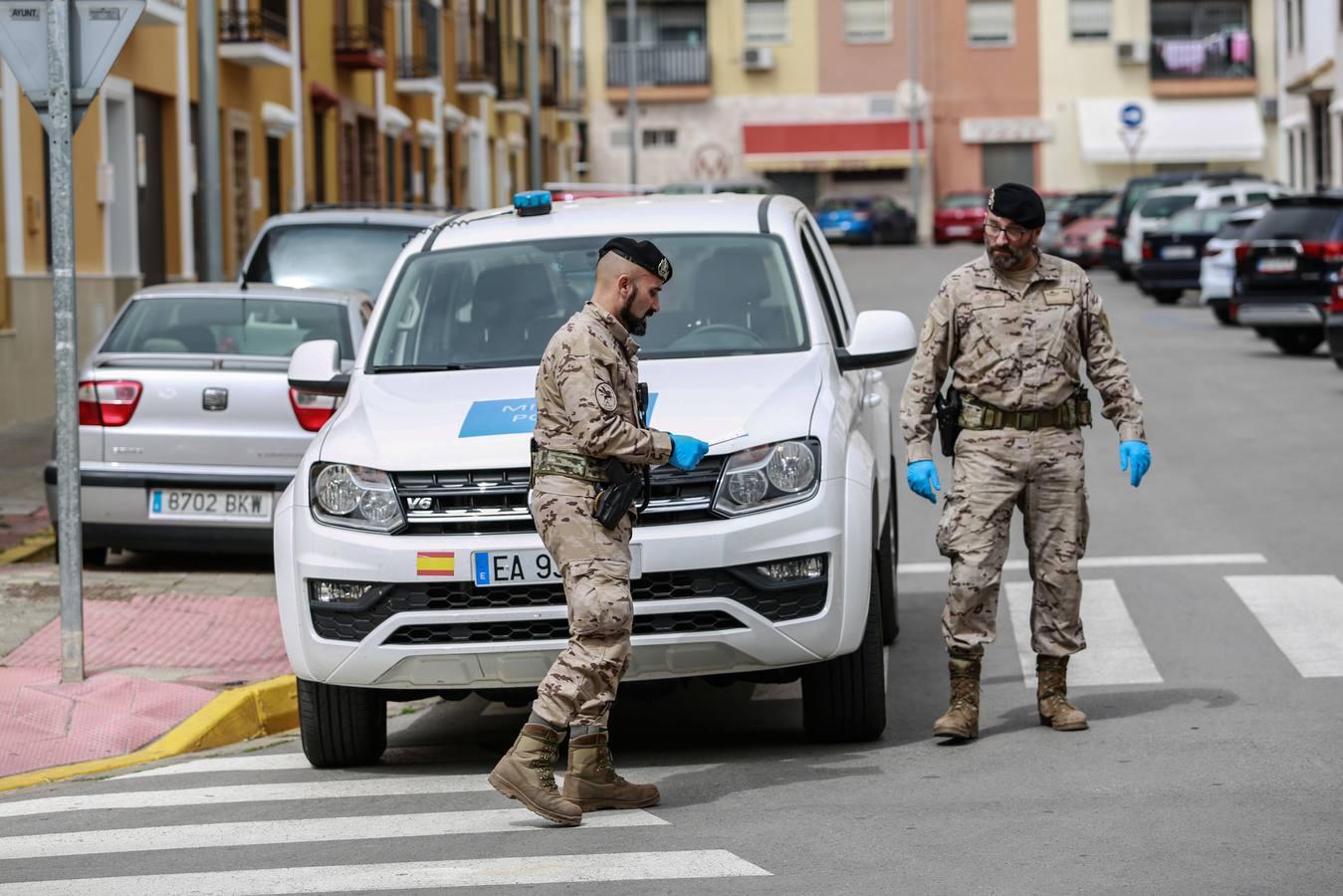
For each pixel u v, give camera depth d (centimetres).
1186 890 1522
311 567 2033
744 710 2462
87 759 2292
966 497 2169
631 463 1798
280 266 4600
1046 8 18775
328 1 9400
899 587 3325
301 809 1958
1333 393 5869
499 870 1653
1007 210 2117
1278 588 3095
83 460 3281
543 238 2488
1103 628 2847
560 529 1800
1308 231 6919
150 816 1953
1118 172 18875
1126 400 2170
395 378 2292
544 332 2362
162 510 3269
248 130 7894
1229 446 4831
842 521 2045
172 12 6556
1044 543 2197
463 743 2389
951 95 18950
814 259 2534
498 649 1977
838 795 1909
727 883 1585
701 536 1969
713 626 1986
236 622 2933
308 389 2394
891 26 18938
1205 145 18638
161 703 2453
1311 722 2186
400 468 2019
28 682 2525
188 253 7188
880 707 2148
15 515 3922
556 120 17662
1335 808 1773
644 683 2030
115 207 6444
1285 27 15988
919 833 1734
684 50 19112
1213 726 2188
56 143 2514
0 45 2516
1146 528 3734
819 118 19050
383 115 10619
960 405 2184
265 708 2511
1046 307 2155
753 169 19250
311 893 1603
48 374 5691
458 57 12888
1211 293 8400
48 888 1655
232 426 3256
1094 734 2175
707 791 1956
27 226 5531
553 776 1833
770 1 19062
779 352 2278
